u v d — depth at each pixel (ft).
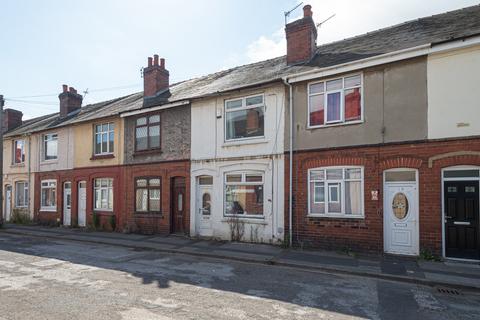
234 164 45.09
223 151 46.21
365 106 36.63
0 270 29.96
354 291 24.20
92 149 62.49
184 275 28.40
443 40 32.01
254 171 43.75
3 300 21.39
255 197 43.60
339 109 38.50
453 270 28.81
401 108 34.65
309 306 20.90
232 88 44.19
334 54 43.42
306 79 39.65
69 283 25.55
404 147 34.22
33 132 72.74
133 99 65.72
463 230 31.68
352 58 38.75
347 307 20.86
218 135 46.85
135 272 29.37
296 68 43.27
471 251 31.32
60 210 66.80
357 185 37.01
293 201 40.22
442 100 32.76
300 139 40.42
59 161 68.28
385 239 34.96
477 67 31.53
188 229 48.65
